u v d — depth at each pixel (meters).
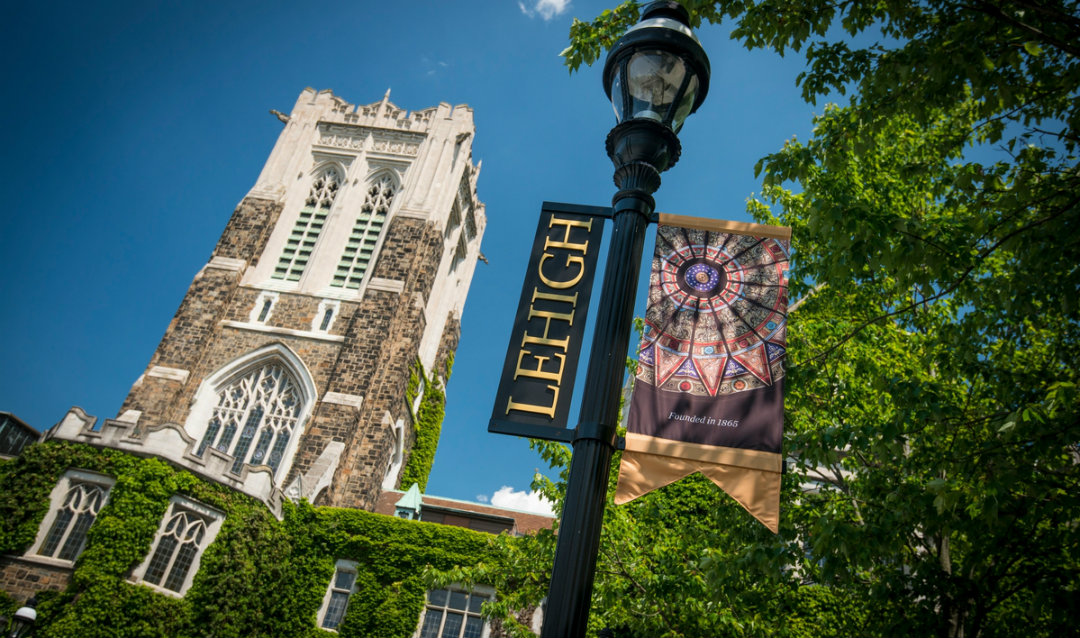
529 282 6.26
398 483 48.88
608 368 5.41
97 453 29.27
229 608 29.22
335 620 33.59
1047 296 11.23
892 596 12.68
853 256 9.84
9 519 27.62
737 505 14.70
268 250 50.31
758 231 7.10
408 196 52.31
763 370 6.43
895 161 16.38
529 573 20.67
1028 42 9.13
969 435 12.25
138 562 27.69
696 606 15.02
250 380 45.03
